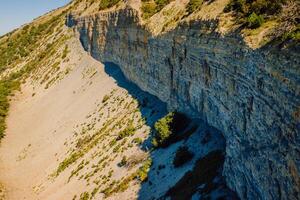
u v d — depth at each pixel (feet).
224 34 137.28
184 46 180.45
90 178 205.36
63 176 231.09
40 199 222.48
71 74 390.42
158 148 186.50
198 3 186.91
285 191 87.71
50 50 482.28
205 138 161.27
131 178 178.09
